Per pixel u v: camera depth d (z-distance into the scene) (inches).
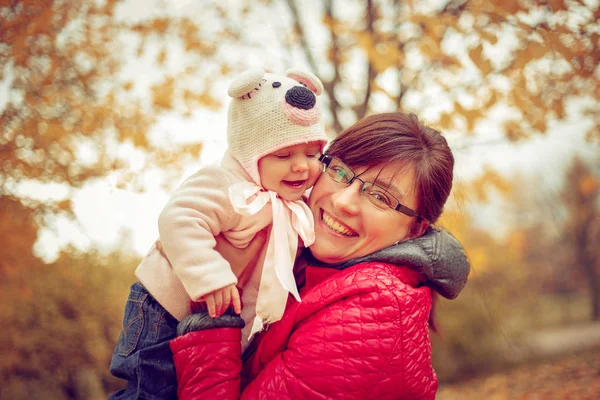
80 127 125.8
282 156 61.5
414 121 69.4
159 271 62.9
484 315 357.4
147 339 62.4
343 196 63.3
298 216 62.7
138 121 129.0
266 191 63.2
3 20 117.5
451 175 69.1
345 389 54.6
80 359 256.2
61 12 125.3
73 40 129.6
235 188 60.3
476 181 131.0
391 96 113.5
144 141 124.4
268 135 60.3
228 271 57.7
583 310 887.7
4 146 120.5
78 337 252.2
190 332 58.4
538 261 924.0
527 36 103.3
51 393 250.4
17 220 122.8
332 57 143.5
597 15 99.2
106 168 126.2
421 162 64.7
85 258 243.1
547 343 489.7
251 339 68.2
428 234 67.9
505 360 368.2
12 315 221.1
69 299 244.4
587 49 103.9
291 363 56.6
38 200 124.8
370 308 56.9
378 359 55.1
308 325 58.4
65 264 154.3
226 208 60.5
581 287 935.7
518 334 404.5
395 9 134.7
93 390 264.2
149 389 59.1
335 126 147.9
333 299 58.5
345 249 65.3
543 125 119.0
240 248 63.6
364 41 115.6
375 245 65.2
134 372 60.6
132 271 274.7
